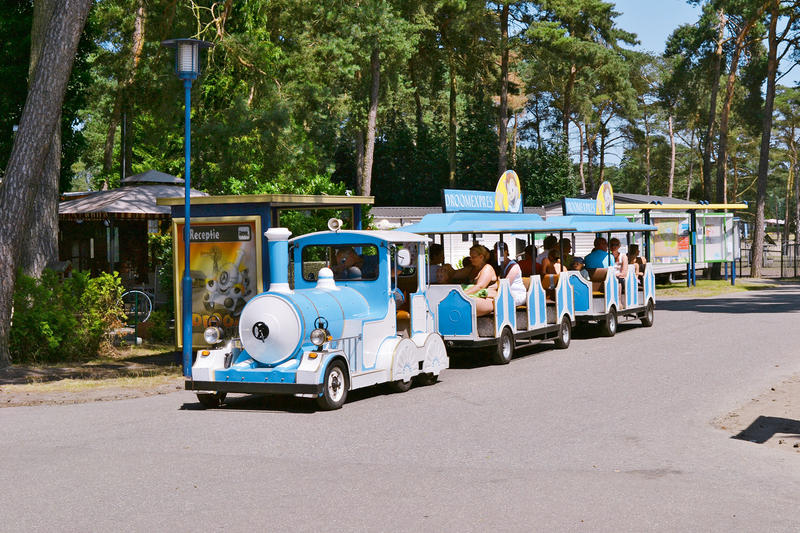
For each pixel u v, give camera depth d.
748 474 7.52
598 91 83.88
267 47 26.95
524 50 56.84
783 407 10.77
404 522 6.12
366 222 20.94
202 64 26.72
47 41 15.11
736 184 106.06
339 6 44.38
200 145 27.45
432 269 15.90
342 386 11.03
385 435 9.22
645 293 21.88
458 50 59.16
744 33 53.66
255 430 9.52
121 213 21.31
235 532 5.90
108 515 6.31
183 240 14.23
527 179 64.25
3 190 15.09
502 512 6.35
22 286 16.09
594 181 111.56
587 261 20.34
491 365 15.27
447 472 7.60
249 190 21.98
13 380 13.77
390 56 48.91
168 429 9.62
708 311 26.14
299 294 11.04
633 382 12.91
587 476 7.45
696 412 10.51
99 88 33.91
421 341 12.85
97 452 8.45
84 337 16.75
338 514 6.32
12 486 7.18
